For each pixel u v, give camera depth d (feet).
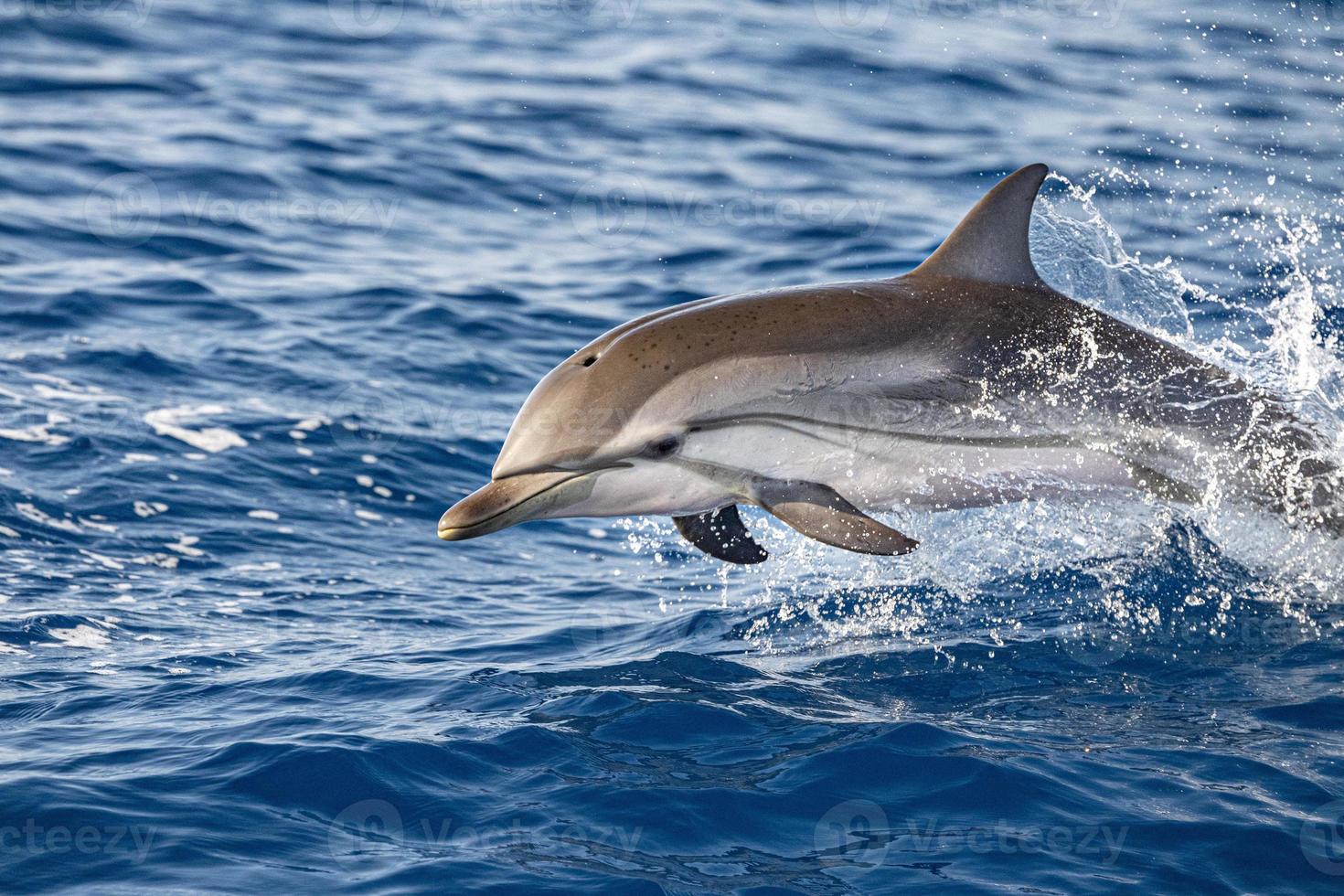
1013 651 53.47
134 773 42.52
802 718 47.39
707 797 41.73
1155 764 43.93
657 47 166.61
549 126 135.95
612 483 50.31
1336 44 172.76
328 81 143.54
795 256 107.04
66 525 64.85
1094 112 144.05
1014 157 130.21
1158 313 78.23
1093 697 49.29
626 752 44.70
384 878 37.24
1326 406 63.67
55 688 49.67
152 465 71.31
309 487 71.87
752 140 135.03
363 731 45.88
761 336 50.16
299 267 100.12
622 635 57.77
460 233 109.70
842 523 49.62
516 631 58.08
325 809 40.86
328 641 55.98
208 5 164.14
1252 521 57.82
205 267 98.02
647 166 126.72
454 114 137.08
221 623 57.36
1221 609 56.59
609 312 96.73
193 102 132.05
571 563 67.92
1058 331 54.08
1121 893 37.27
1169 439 55.16
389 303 95.25
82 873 36.83
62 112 125.59
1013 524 62.85
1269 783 42.83
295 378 83.30
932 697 49.47
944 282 53.83
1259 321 91.20
